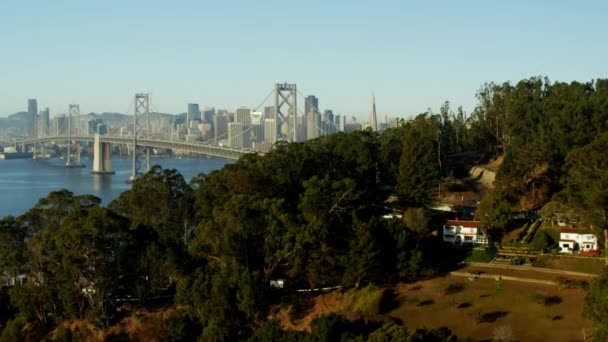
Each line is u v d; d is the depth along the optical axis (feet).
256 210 304.09
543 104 429.79
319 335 222.28
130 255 288.71
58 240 276.82
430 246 322.96
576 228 319.88
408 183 372.38
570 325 244.63
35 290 281.54
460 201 406.00
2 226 299.79
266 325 233.96
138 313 284.41
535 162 361.10
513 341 238.68
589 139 370.32
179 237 355.15
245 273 265.34
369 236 284.61
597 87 516.32
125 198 362.74
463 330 250.57
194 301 265.54
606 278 208.64
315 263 284.20
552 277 285.64
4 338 271.49
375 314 266.77
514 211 355.77
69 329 273.54
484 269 301.84
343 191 328.49
